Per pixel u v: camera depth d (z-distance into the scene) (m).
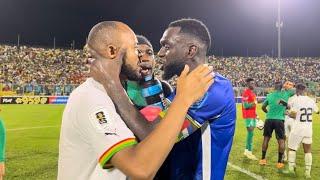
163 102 2.37
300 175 9.06
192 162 2.36
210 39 2.39
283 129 9.77
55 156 11.16
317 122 22.25
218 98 2.29
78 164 1.66
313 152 12.37
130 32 1.78
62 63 44.28
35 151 11.94
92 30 1.78
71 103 1.70
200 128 2.34
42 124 19.36
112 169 1.61
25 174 8.93
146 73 2.43
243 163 10.34
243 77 48.00
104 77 1.73
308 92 38.84
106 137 1.54
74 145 1.66
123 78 1.85
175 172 2.36
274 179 8.63
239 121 21.78
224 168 2.44
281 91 9.76
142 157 1.48
